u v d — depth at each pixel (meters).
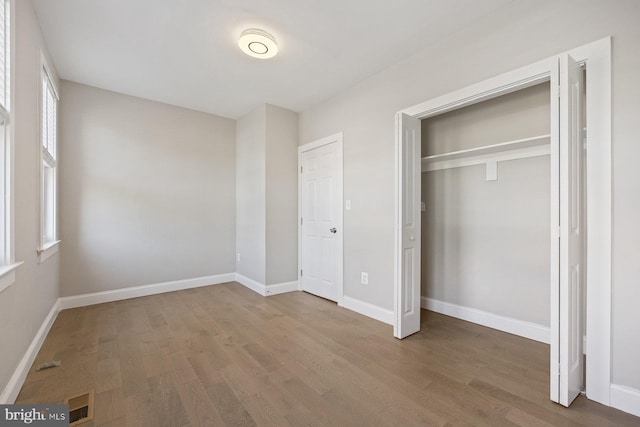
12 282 1.67
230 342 2.49
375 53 2.72
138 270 3.82
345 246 3.44
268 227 3.98
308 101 3.87
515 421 1.54
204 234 4.37
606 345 1.66
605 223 1.66
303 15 2.22
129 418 1.56
